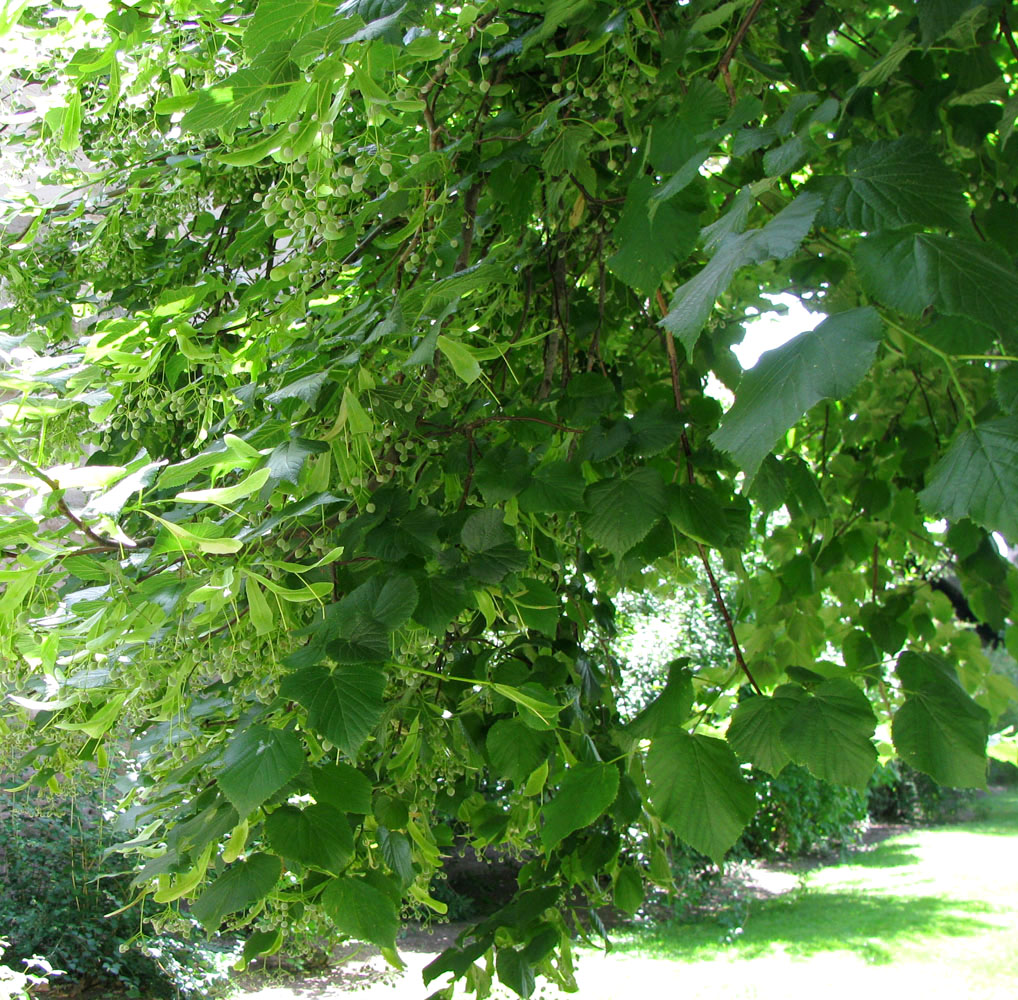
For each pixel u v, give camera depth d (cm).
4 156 282
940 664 158
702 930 744
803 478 218
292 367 158
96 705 156
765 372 84
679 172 117
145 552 142
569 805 149
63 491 121
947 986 605
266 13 117
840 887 897
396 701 169
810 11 231
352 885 139
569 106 188
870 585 361
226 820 125
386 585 130
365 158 154
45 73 255
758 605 339
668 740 130
